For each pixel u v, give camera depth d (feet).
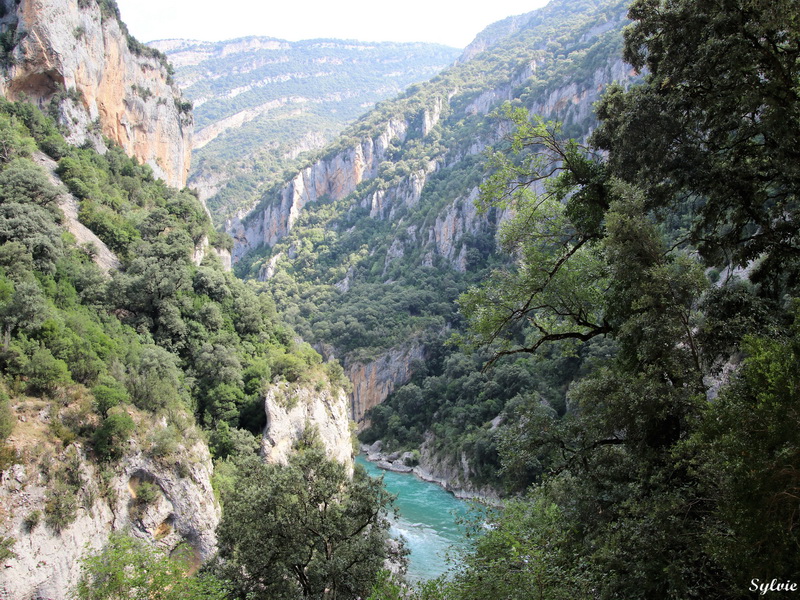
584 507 51.62
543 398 236.43
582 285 61.31
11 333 120.88
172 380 154.20
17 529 92.94
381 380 374.63
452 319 395.96
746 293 50.85
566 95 479.00
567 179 61.87
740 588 32.32
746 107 47.03
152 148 298.76
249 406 173.88
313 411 192.54
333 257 589.32
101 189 217.15
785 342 39.32
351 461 216.54
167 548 116.67
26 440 102.63
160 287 177.17
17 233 149.38
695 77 51.24
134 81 293.43
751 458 30.96
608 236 50.21
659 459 47.11
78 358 124.47
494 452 231.09
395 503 220.64
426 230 495.00
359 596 66.33
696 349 49.24
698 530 38.78
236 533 68.74
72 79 238.07
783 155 47.47
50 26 228.43
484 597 43.34
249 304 215.10
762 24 42.86
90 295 159.84
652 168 54.13
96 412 118.42
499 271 65.57
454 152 596.29
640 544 40.24
